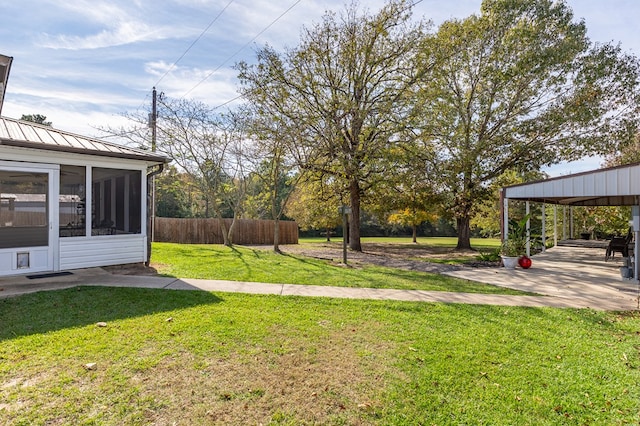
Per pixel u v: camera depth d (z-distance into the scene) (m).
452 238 34.50
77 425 2.44
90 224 7.82
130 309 5.07
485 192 17.00
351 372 3.37
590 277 8.78
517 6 15.45
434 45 13.98
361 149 14.48
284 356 3.68
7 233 6.89
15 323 4.37
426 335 4.40
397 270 9.81
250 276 7.94
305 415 2.68
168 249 12.88
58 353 3.54
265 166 15.94
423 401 2.90
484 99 16.64
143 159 8.35
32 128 8.05
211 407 2.73
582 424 2.64
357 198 16.97
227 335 4.17
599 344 4.18
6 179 6.82
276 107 14.07
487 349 3.97
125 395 2.84
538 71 14.94
